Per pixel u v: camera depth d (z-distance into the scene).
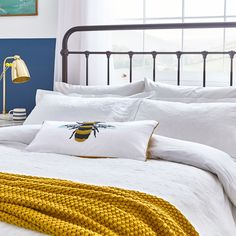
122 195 1.47
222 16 3.13
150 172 1.87
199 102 2.64
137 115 2.58
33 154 2.21
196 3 3.18
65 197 1.40
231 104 2.47
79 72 3.31
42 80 3.54
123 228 1.27
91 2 3.20
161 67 3.28
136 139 2.17
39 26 3.49
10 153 2.24
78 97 2.86
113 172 1.86
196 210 1.63
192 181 1.80
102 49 3.24
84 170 1.89
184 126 2.41
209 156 2.05
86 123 2.35
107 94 2.91
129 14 3.34
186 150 2.09
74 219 1.29
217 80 3.14
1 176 1.67
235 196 2.00
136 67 3.35
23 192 1.44
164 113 2.50
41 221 1.24
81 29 3.17
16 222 1.27
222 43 3.11
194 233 1.45
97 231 1.24
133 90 2.89
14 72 3.08
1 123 3.14
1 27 3.60
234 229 1.90
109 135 2.21
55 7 3.42
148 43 3.29
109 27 3.11
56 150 2.26
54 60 3.48
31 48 3.54
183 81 3.22
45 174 1.82
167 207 1.48
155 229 1.35
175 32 3.22
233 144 2.32
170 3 3.24
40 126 2.51
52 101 2.82
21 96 3.62
